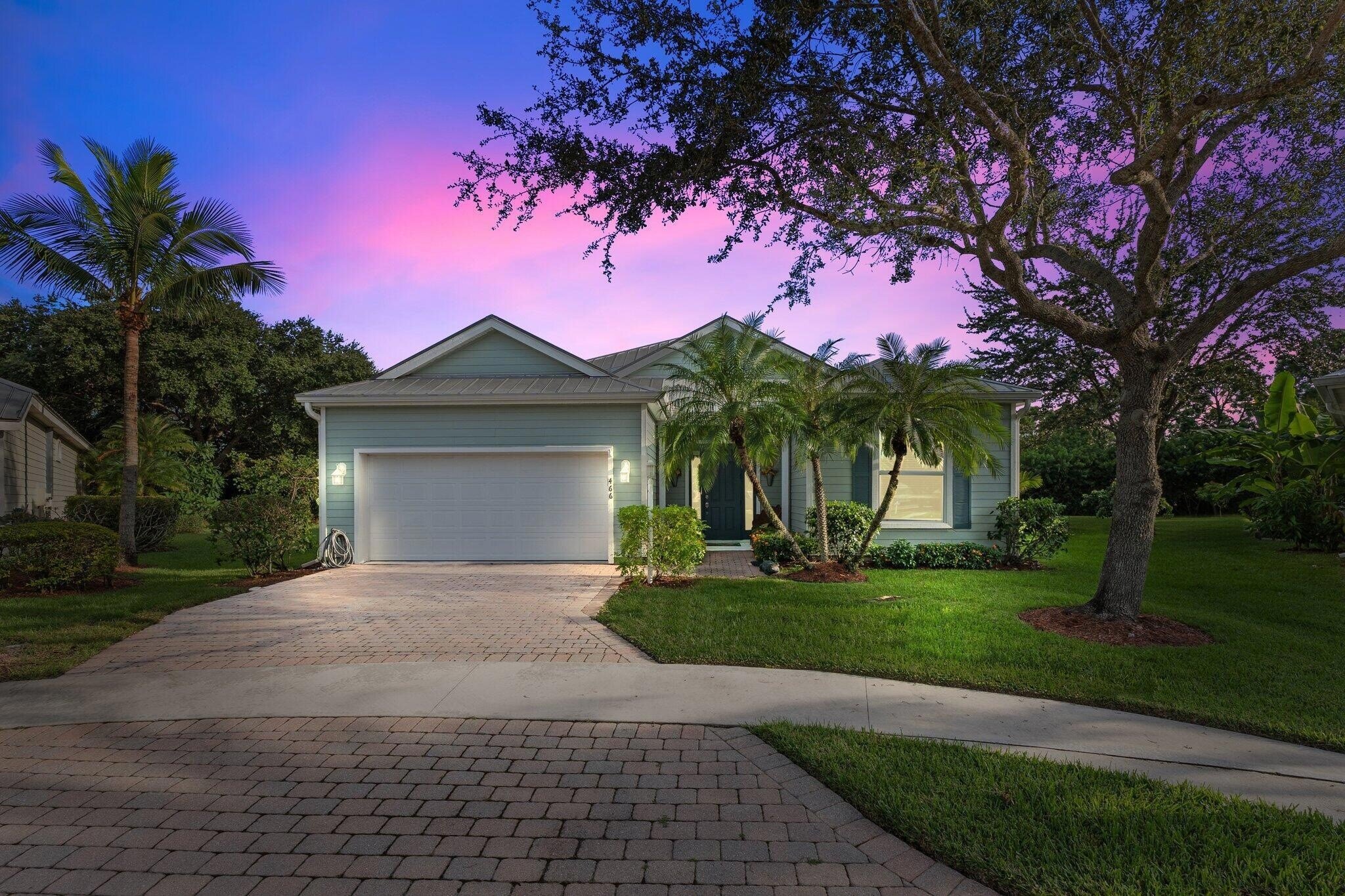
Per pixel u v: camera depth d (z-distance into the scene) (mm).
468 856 3379
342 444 13836
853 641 7273
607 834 3584
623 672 6391
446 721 5184
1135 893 3053
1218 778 4219
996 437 11812
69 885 3133
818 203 8297
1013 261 7875
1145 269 7586
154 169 13664
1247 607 9289
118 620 8453
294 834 3580
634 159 7797
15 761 4477
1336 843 3426
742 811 3836
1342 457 13344
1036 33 7758
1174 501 24781
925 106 7730
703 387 11477
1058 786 4027
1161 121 8023
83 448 21391
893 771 4230
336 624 8445
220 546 17734
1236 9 6746
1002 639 7281
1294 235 10133
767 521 16922
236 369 28312
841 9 7043
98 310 26344
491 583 11414
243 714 5320
